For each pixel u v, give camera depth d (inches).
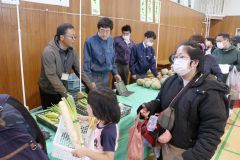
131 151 54.3
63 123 45.4
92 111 44.5
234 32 315.9
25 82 106.3
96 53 99.1
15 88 102.3
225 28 323.6
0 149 25.4
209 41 131.0
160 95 58.2
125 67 144.9
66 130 44.7
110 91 45.3
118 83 94.0
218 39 117.5
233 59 116.5
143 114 57.6
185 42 50.8
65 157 43.3
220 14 321.4
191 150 45.1
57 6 113.3
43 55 77.4
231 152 103.1
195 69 49.3
